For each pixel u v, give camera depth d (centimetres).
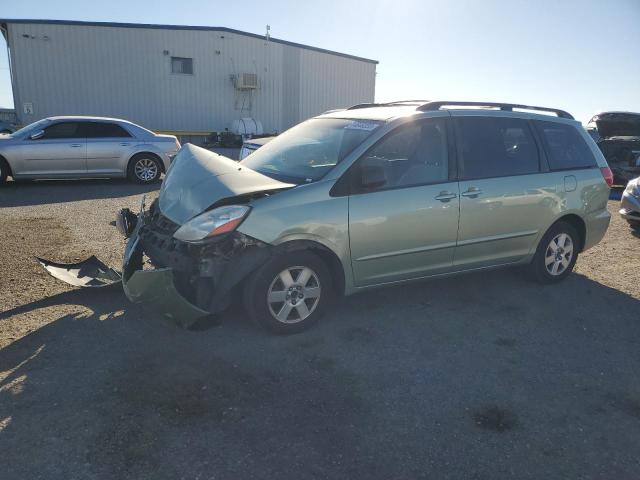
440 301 489
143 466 255
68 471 249
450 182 450
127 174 1214
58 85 2208
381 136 423
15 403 302
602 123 1489
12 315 421
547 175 507
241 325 415
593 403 328
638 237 787
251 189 380
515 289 527
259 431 285
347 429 291
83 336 389
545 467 267
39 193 1059
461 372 360
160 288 346
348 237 404
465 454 274
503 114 498
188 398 314
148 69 2328
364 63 2838
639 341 420
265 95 2589
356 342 397
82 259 578
